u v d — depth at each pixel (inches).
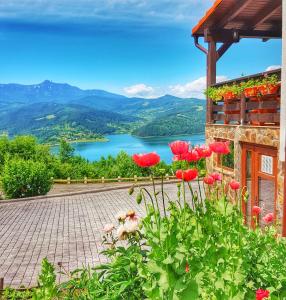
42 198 838.5
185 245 125.2
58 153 1963.6
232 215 150.9
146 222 125.9
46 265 152.9
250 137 393.4
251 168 402.6
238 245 141.3
